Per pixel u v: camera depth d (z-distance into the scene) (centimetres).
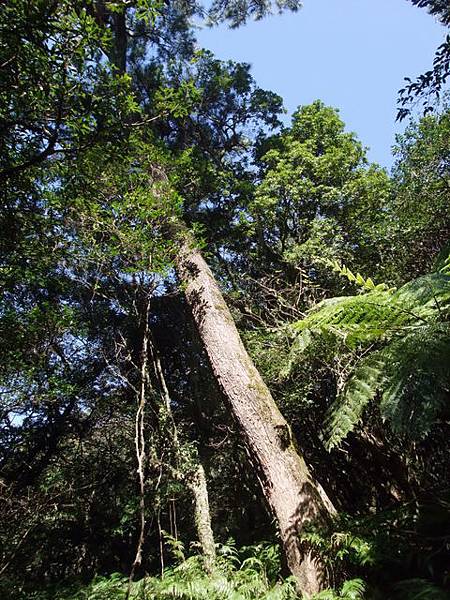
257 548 482
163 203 578
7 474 789
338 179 961
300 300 802
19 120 341
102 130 365
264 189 960
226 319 551
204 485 614
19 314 612
